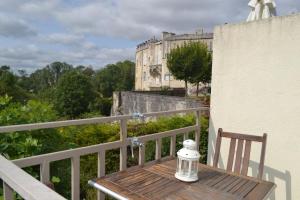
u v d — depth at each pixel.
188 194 1.67
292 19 2.83
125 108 21.30
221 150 3.48
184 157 1.83
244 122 3.27
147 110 18.12
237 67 3.30
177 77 23.08
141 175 1.97
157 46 37.22
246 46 3.21
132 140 2.57
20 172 0.91
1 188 1.89
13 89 21.78
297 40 2.80
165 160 2.45
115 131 4.88
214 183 1.88
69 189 2.68
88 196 3.08
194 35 31.92
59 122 1.96
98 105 35.53
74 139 4.06
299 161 2.84
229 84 3.39
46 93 38.97
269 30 3.01
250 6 3.50
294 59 2.83
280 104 2.96
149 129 5.17
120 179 1.89
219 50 3.47
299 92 2.81
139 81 44.41
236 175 2.08
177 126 5.36
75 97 34.59
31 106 2.96
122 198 1.62
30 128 1.80
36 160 1.86
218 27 3.47
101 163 2.33
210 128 3.61
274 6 3.37
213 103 3.56
